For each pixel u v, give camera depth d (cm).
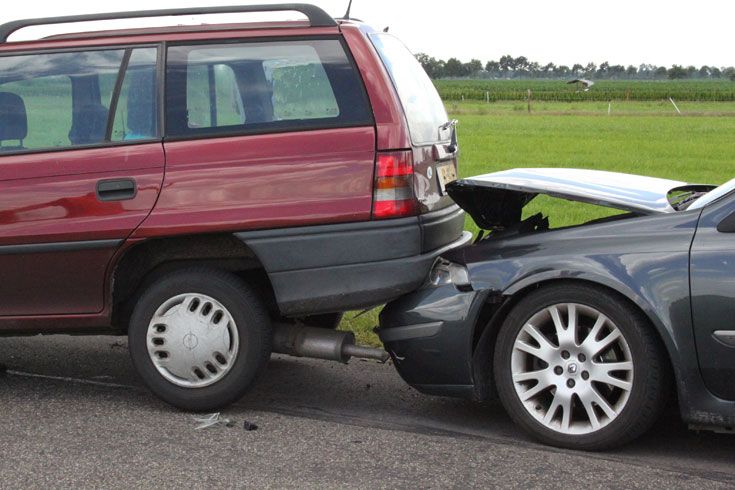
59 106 538
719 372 440
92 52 541
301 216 512
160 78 531
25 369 625
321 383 592
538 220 548
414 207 517
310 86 521
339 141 513
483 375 498
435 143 555
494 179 518
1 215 530
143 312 527
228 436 486
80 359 651
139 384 590
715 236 447
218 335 521
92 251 526
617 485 415
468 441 479
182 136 525
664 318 443
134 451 462
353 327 716
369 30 537
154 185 520
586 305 461
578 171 573
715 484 417
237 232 515
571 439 464
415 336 504
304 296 516
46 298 540
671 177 2125
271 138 517
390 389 580
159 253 542
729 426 442
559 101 10012
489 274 487
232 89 526
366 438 484
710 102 9688
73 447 468
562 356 467
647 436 488
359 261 512
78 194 526
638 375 450
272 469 437
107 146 529
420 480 422
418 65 595
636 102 9431
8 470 435
